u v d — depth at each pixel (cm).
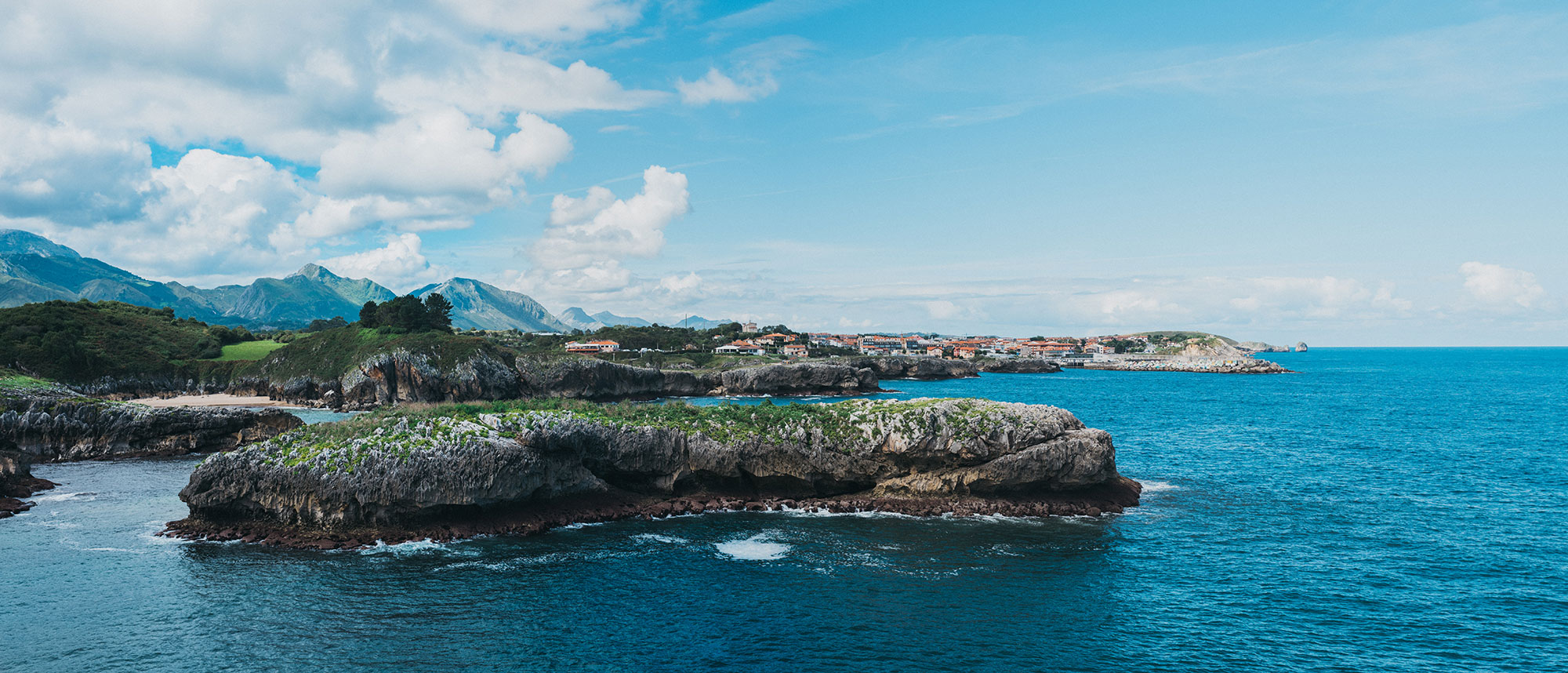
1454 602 3562
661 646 3102
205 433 7962
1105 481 5503
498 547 4325
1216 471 6706
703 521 4953
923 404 5684
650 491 5425
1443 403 14012
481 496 4550
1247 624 3312
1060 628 3269
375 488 4372
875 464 5431
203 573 3841
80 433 7494
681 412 5897
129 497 5591
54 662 2912
